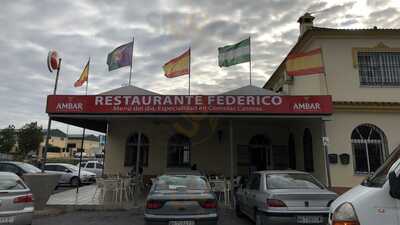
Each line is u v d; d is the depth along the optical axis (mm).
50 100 12250
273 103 12109
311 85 15844
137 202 13117
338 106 14070
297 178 8539
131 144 18938
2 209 7434
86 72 16750
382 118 14125
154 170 18656
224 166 18703
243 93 14109
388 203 3664
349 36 15227
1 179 7992
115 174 17750
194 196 7488
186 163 18766
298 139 17172
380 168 4566
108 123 18938
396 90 14836
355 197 3832
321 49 14234
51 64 14945
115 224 9609
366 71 15094
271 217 7312
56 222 9883
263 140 19234
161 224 7230
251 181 9484
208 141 18906
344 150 13773
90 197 14562
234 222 9898
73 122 16484
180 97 12227
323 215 7234
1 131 50625
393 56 15242
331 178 13453
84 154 81375
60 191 18469
